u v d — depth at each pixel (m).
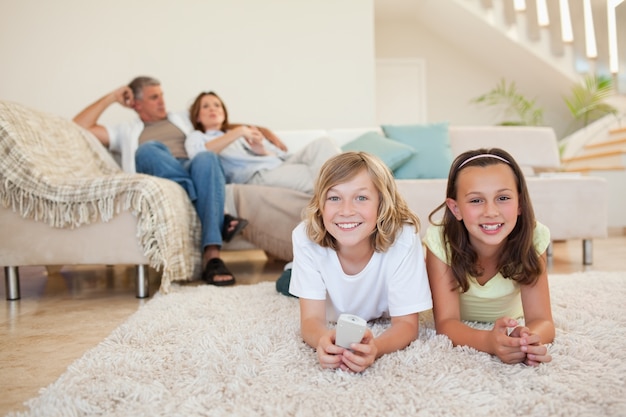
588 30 4.72
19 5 4.01
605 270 2.12
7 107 1.82
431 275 1.11
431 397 0.72
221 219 2.15
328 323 1.22
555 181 2.34
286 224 2.32
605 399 0.70
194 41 4.11
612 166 3.91
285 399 0.73
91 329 1.31
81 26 4.05
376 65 6.38
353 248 1.04
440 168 2.72
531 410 0.68
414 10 6.02
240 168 2.62
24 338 1.22
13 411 0.75
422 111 6.41
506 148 2.93
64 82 4.05
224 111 2.89
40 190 1.73
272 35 4.15
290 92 4.18
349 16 4.17
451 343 0.98
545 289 1.06
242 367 0.85
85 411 0.72
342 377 0.82
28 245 1.76
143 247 1.73
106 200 1.71
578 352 0.92
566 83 5.19
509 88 6.27
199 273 2.12
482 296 1.11
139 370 0.88
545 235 1.08
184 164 2.47
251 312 1.32
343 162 0.97
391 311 1.04
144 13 4.07
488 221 0.98
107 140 2.72
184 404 0.72
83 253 1.75
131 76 4.08
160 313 1.33
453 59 6.38
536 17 4.87
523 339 0.83
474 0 5.02
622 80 4.59
